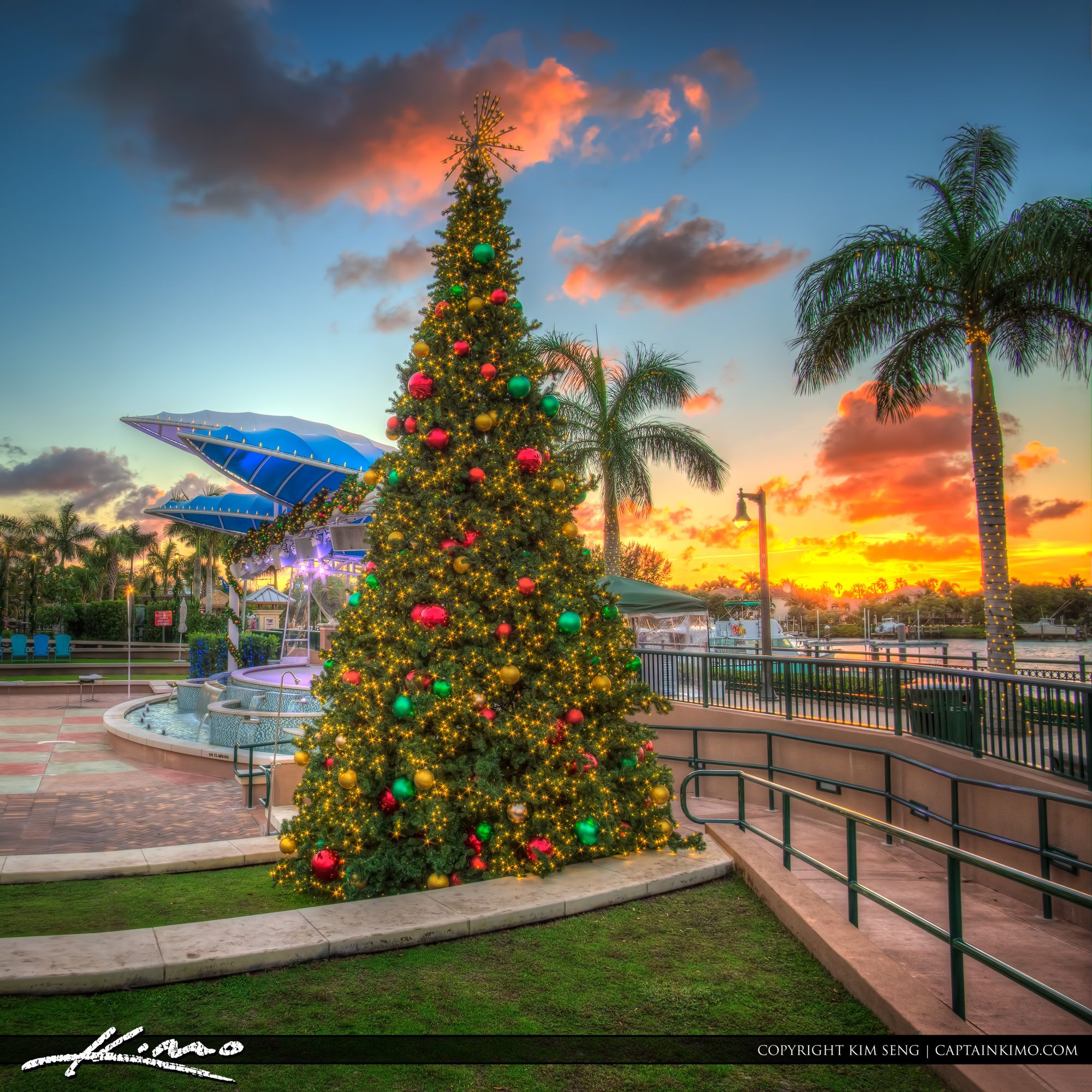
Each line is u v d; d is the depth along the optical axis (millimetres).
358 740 6273
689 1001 4273
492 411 7086
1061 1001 3172
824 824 10133
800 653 21156
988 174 13508
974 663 15969
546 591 6855
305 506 20141
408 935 4906
